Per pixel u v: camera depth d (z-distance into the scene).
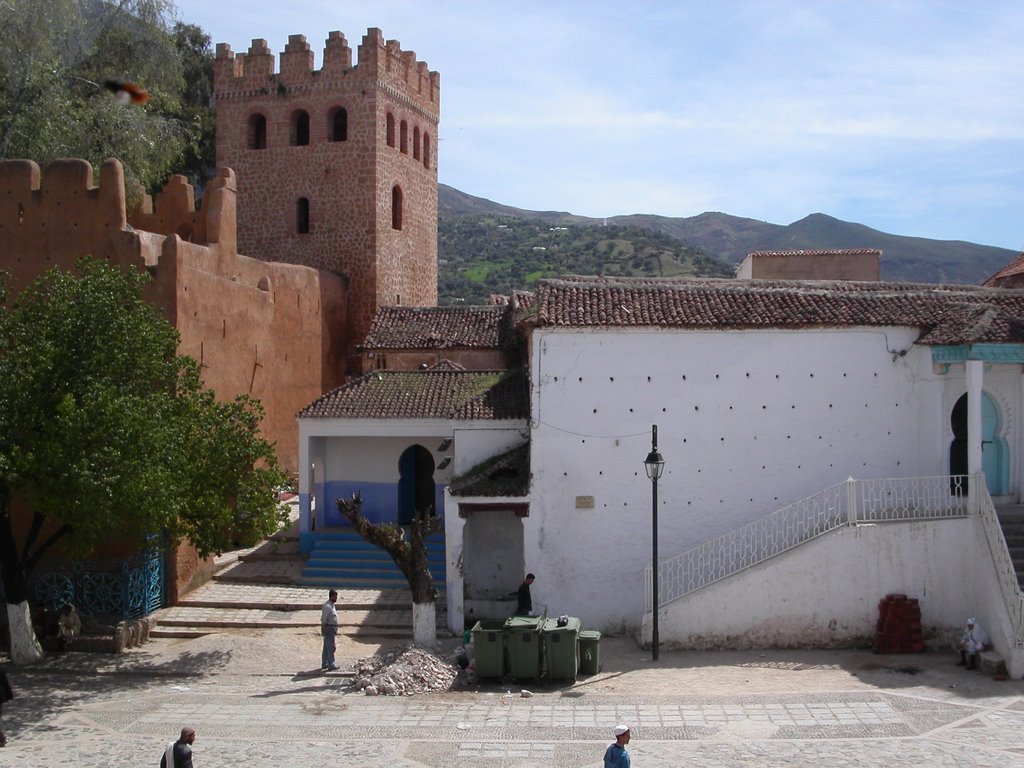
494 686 18.39
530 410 23.22
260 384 30.08
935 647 20.45
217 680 19.00
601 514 22.05
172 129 38.47
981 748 14.66
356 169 40.78
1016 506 22.00
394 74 42.12
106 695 18.08
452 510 22.11
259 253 41.78
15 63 31.41
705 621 20.55
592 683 18.47
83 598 22.23
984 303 22.44
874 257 38.91
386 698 17.72
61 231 24.39
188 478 19.84
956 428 22.34
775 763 14.20
